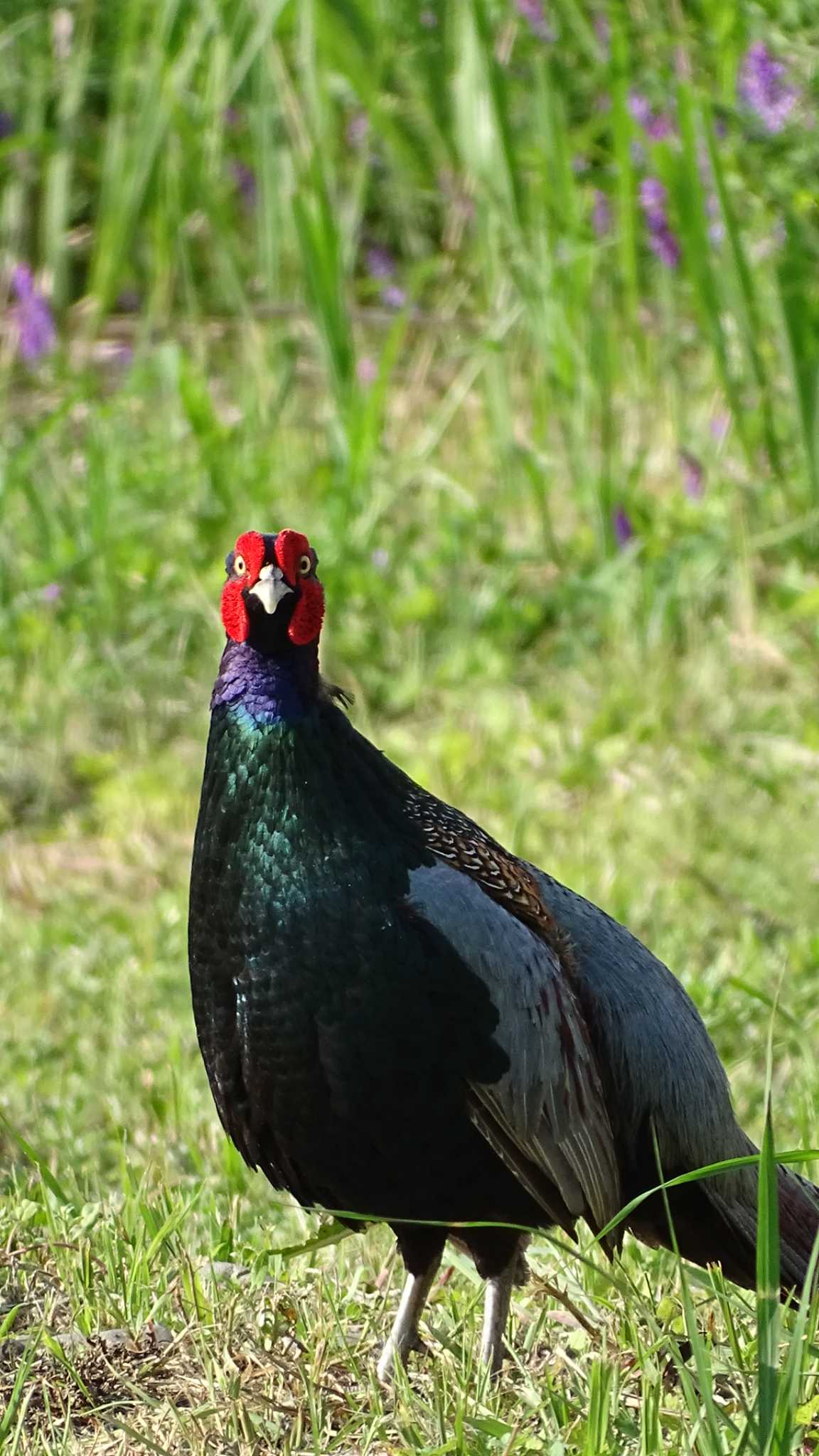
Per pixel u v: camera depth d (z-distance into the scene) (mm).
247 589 8516
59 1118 12320
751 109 19391
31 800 18312
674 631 20062
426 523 21875
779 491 20812
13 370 24172
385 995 8344
